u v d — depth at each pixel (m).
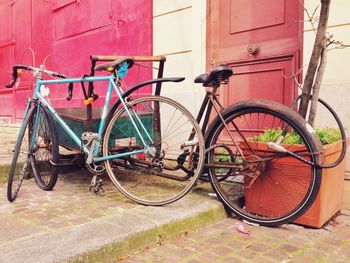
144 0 4.79
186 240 2.40
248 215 2.72
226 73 2.73
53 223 2.43
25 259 1.81
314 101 2.79
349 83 3.01
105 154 3.00
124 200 2.99
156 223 2.35
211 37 4.32
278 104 2.56
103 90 5.20
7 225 2.38
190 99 4.23
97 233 2.16
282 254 2.19
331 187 2.66
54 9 6.53
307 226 2.62
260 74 4.00
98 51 5.62
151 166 3.07
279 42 3.84
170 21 4.48
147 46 4.77
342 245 2.32
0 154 4.33
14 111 7.65
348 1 3.02
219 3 4.32
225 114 2.77
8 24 7.82
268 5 3.93
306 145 2.46
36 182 3.37
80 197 3.09
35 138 3.29
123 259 2.11
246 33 4.11
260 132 3.46
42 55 6.89
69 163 3.37
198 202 2.85
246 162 2.69
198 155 2.85
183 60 4.35
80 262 1.92
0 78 8.16
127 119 3.18
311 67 2.76
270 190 2.71
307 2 3.26
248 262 2.08
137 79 4.89
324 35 2.68
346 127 3.03
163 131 4.38
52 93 6.72
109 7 5.36
